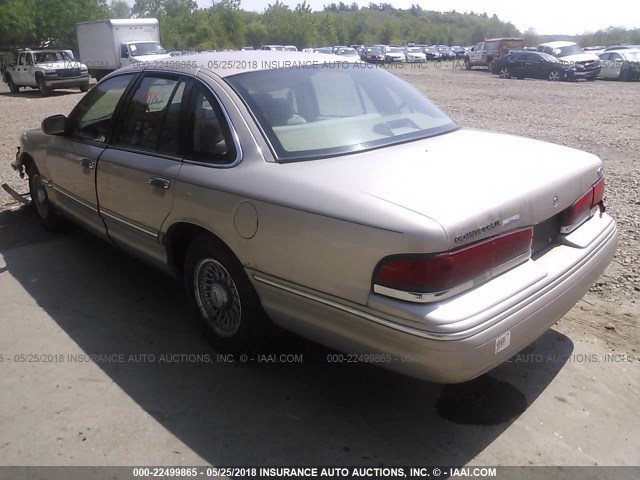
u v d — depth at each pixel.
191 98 3.45
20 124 13.63
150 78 3.86
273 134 3.10
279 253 2.80
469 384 3.22
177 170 3.34
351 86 3.69
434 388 3.20
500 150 3.23
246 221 2.92
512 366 3.38
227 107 3.22
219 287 3.32
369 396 3.14
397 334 2.40
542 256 2.95
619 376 3.27
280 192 2.79
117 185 3.87
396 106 3.71
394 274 2.38
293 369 3.37
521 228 2.66
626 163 8.45
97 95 4.39
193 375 3.32
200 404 3.07
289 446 2.78
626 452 2.72
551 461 2.67
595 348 3.54
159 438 2.83
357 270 2.49
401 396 3.13
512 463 2.66
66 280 4.56
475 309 2.39
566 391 3.15
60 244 5.30
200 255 3.36
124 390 3.19
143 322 3.92
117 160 3.85
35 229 5.70
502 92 20.31
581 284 2.99
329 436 2.84
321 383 3.25
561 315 2.90
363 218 2.47
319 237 2.61
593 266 3.08
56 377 3.31
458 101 17.12
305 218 2.66
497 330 2.42
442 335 2.30
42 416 2.99
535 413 2.99
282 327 3.04
